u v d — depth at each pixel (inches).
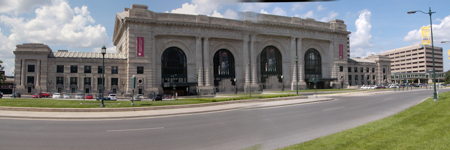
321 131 518.9
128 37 2618.1
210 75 2938.0
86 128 577.9
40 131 536.7
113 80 2674.7
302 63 3410.4
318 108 1000.9
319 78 3393.2
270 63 3307.1
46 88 2508.6
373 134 429.1
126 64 2716.5
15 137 475.8
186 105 1037.8
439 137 391.9
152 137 478.6
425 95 1763.0
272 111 893.8
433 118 581.0
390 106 1035.9
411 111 755.4
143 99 2388.0
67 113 829.8
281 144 402.6
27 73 2501.2
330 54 3644.2
